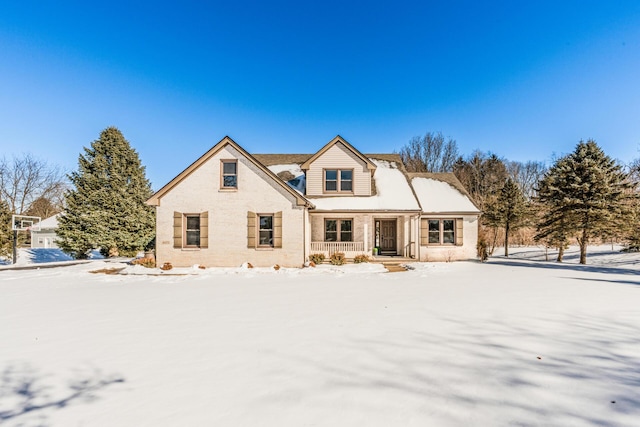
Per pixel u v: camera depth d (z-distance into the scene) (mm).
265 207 16562
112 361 4609
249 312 7344
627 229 17828
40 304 8305
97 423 3127
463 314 6961
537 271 14438
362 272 14422
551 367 4250
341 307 7750
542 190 21406
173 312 7402
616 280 11688
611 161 18641
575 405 3344
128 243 23375
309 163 18891
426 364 4371
